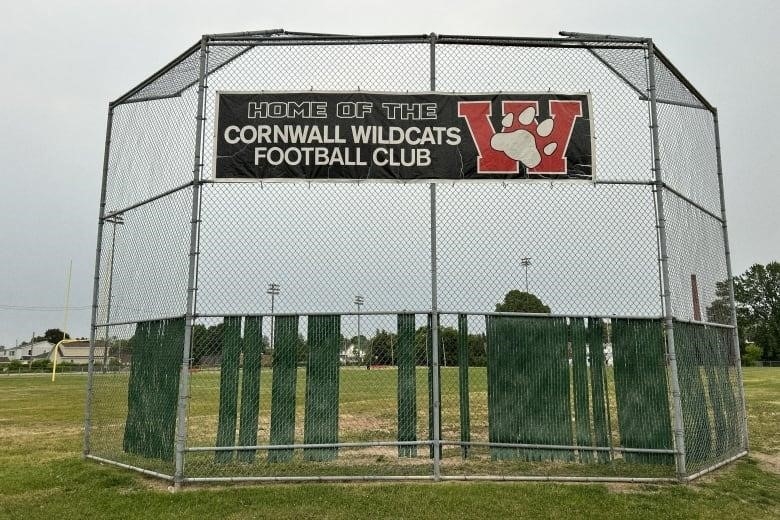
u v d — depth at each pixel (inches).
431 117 245.8
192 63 253.6
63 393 854.5
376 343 237.8
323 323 239.0
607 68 252.2
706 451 250.2
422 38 248.7
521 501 201.5
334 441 232.7
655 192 242.7
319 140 243.4
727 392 283.7
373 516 189.9
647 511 195.8
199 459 252.7
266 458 240.2
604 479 224.4
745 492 220.8
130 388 265.6
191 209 238.1
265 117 244.7
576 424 235.6
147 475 239.1
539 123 246.7
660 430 232.4
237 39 246.4
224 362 237.6
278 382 236.7
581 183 243.4
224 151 242.1
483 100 247.4
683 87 283.1
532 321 240.2
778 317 2596.0
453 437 319.6
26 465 275.3
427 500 201.5
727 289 304.7
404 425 235.0
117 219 290.7
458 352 238.8
